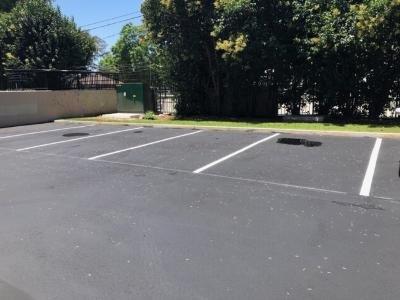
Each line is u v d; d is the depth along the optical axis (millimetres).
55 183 8070
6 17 31953
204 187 7445
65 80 25656
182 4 17844
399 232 5180
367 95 16469
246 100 19406
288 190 7098
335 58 15992
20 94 20078
